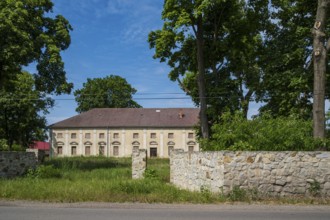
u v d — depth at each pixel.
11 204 11.61
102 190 13.60
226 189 12.75
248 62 28.02
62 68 29.20
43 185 15.11
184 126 71.62
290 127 15.54
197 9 24.20
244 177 12.86
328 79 21.92
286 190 12.95
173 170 19.59
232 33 27.36
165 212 10.24
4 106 45.72
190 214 9.90
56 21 29.89
